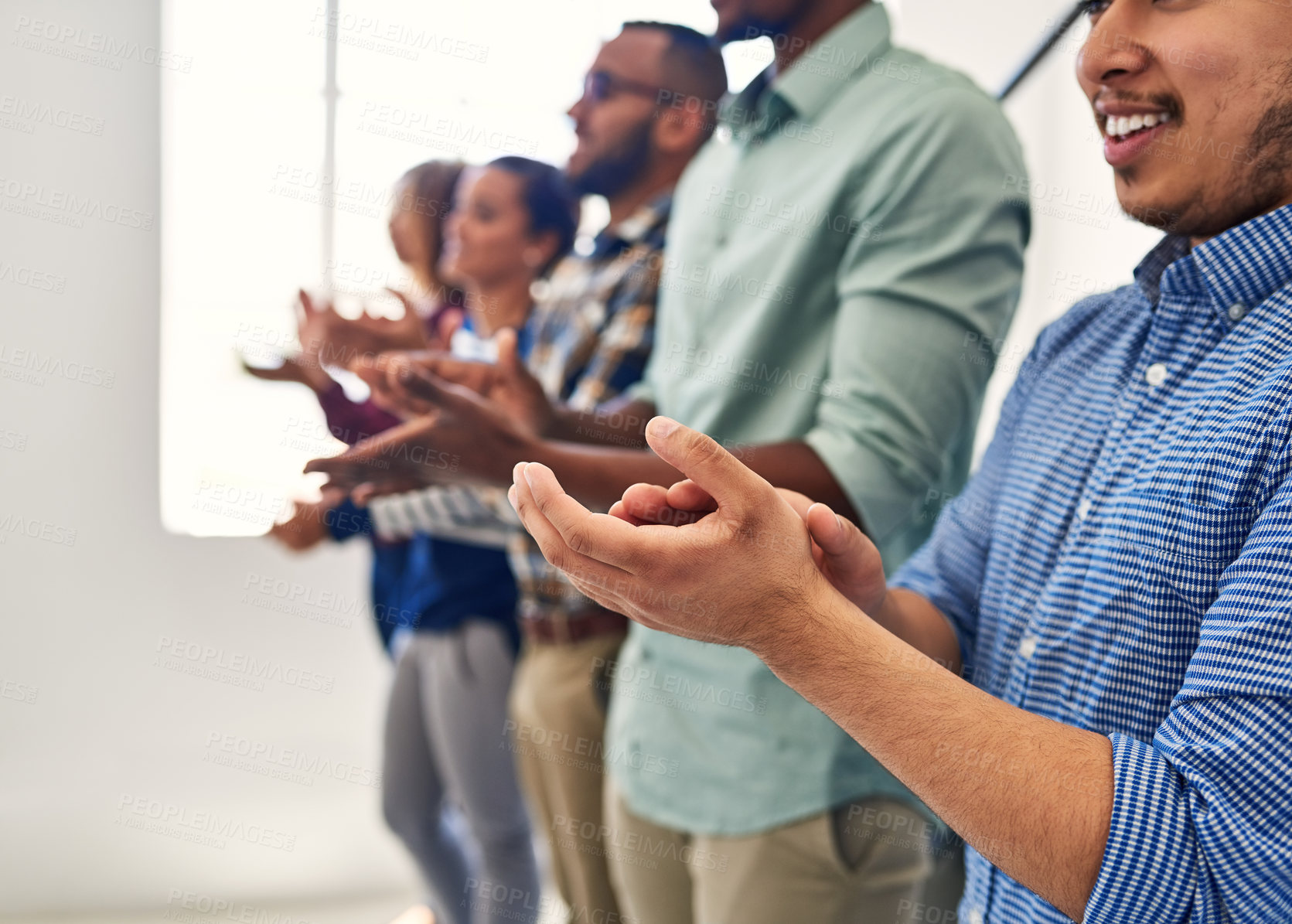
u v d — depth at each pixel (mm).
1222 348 538
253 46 2127
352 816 2186
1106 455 583
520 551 1367
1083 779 445
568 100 2053
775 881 1006
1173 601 517
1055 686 583
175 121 2131
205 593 2188
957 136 983
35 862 2062
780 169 1101
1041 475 638
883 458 958
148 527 2174
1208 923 423
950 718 459
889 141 1002
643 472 961
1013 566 643
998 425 750
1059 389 662
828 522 550
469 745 1574
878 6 1065
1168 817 428
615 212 1429
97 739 2137
